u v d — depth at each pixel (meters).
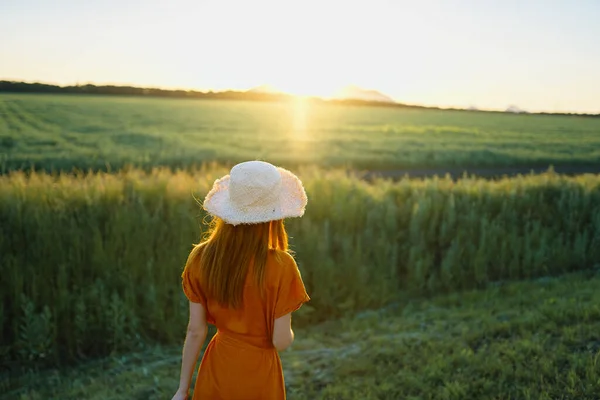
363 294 8.64
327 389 4.95
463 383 4.68
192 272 2.67
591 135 52.91
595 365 4.55
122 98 92.75
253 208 2.50
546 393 4.23
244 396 2.60
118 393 5.50
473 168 27.92
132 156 25.94
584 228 10.98
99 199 8.27
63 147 28.62
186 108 74.81
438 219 10.32
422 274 9.17
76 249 7.55
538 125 70.44
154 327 7.31
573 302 6.57
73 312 7.20
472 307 7.56
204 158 26.70
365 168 26.80
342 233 9.32
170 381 5.61
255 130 46.31
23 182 8.34
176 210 8.35
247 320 2.60
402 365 5.32
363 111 95.06
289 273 2.56
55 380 6.36
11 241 7.40
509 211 10.72
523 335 5.58
